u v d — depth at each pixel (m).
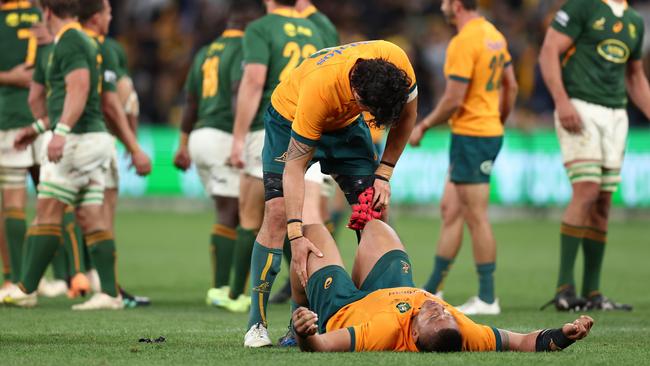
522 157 65.88
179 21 77.31
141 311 27.14
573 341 17.41
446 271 29.59
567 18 28.61
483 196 28.08
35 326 23.08
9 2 30.06
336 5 74.31
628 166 64.81
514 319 26.22
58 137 25.69
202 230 57.31
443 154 65.75
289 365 16.14
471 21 28.09
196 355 17.73
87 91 26.08
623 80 29.17
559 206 65.69
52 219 27.06
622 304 29.77
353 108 17.58
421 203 66.50
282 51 27.33
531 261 44.31
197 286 34.91
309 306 18.34
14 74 29.61
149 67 75.94
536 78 71.31
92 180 27.31
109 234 27.70
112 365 16.72
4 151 29.95
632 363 16.95
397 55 17.75
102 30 28.34
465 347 17.23
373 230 18.50
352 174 19.48
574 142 28.80
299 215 17.94
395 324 17.16
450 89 27.70
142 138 68.62
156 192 69.38
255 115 27.53
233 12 31.20
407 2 76.81
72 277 31.22
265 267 18.95
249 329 19.02
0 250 31.19
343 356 16.69
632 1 74.69
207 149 30.30
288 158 17.95
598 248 29.27
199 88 31.61
